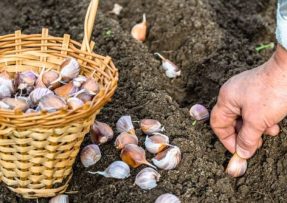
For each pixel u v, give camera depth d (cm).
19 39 77
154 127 81
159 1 108
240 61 98
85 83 72
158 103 87
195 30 104
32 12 109
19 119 64
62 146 69
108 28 102
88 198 76
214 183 77
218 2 113
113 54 98
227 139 81
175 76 97
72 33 103
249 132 75
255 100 73
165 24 106
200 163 79
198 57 100
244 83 74
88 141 81
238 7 115
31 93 72
